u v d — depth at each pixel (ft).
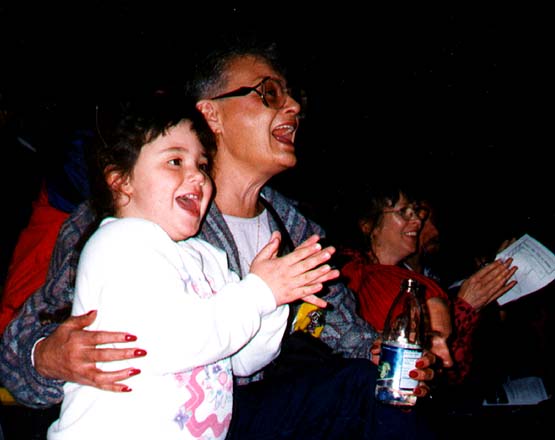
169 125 6.24
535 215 16.76
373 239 10.68
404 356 6.51
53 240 8.08
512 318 13.25
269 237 8.27
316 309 7.95
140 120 6.18
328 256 6.01
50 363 5.68
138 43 19.01
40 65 17.04
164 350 5.41
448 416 11.03
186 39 19.42
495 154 20.63
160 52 18.95
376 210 10.61
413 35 21.76
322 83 20.89
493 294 10.36
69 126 13.93
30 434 7.80
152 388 5.52
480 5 21.89
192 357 5.47
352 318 8.33
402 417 6.44
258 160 7.82
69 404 5.73
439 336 8.38
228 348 5.64
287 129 7.98
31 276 8.00
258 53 8.07
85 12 18.43
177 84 8.23
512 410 11.57
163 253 5.83
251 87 7.85
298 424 6.64
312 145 19.53
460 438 10.23
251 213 8.19
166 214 6.22
